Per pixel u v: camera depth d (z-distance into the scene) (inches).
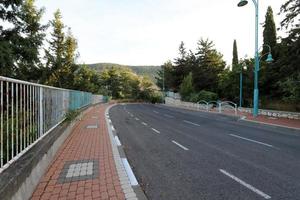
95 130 482.3
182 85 1892.2
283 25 745.6
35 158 184.1
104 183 195.2
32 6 782.5
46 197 167.6
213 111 1128.2
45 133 257.4
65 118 416.2
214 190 189.9
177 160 277.4
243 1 746.2
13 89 173.9
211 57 2267.5
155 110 1296.8
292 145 366.6
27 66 751.1
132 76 3341.5
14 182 137.1
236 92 1256.2
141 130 520.4
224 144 371.6
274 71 972.6
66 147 325.1
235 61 1972.2
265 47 1120.8
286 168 247.6
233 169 243.9
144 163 264.7
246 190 190.1
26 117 199.6
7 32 667.4
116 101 2620.6
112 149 315.3
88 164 247.0
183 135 456.8
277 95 1006.4
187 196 178.7
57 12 1201.4
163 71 2977.4
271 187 196.2
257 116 829.2
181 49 2501.2
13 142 167.9
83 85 1323.8
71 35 1224.8
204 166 254.2
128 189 183.8
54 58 1148.5
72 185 189.9
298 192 186.2
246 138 427.2
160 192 185.9
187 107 1567.4
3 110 160.2
